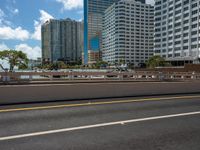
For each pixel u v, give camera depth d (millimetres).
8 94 11195
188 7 121625
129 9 187250
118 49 186750
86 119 8125
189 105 11211
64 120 7961
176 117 8539
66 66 157875
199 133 6562
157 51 147500
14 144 5625
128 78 39031
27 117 8383
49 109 9914
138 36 191375
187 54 121625
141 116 8648
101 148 5363
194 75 43031
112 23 196125
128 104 11367
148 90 15273
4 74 29625
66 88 12680
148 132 6617
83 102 11906
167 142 5789
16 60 78375
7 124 7410
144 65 173750
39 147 5422
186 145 5590
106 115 8789
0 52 76812
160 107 10594
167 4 138125
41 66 161500
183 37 125562
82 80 34031
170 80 39438
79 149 5301
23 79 30672
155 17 148625
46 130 6758
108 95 13852
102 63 182750
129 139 5996
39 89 11953
